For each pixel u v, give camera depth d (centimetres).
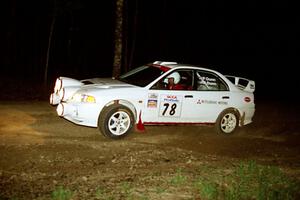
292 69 2722
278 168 732
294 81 2558
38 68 2092
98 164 691
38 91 1498
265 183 634
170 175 655
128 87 895
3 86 1512
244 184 631
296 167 775
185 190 590
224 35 2581
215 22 2514
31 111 1082
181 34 2469
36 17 2116
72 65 2278
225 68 2623
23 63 2116
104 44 2364
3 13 2041
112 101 870
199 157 788
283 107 1623
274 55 2722
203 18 2478
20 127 903
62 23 2231
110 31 2328
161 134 973
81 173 639
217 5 2473
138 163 714
